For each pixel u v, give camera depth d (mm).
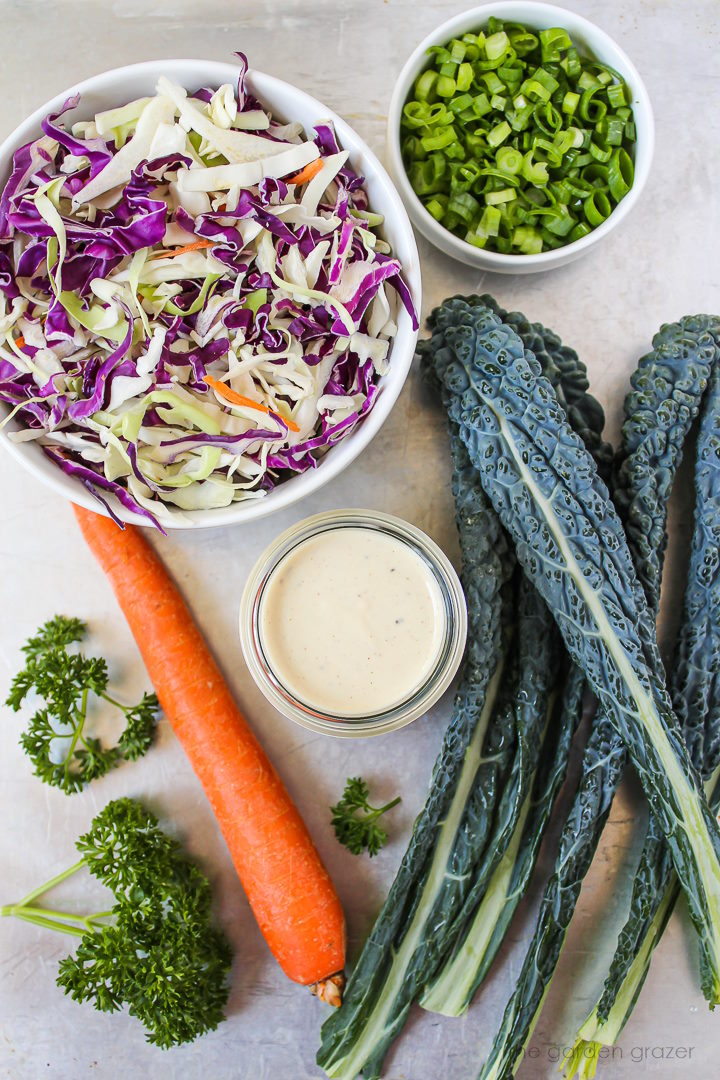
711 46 496
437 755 487
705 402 470
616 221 455
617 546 430
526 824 464
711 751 461
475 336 442
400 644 448
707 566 459
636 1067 483
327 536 449
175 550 487
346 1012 454
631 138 462
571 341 493
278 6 486
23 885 484
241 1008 480
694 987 485
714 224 496
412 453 489
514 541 446
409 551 450
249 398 410
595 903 486
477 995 481
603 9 494
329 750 487
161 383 406
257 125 414
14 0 482
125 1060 480
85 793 486
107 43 483
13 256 407
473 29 457
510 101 455
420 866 450
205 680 471
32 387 414
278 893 462
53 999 483
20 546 487
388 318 425
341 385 428
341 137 419
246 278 409
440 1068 478
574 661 447
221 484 417
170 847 472
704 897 431
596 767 454
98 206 403
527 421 433
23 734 475
